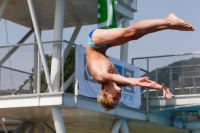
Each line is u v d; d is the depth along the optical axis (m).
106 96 10.02
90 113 26.53
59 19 25.52
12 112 26.52
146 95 31.11
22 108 24.55
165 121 32.69
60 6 25.61
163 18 9.67
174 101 30.81
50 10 30.31
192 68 30.62
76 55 23.98
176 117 34.50
